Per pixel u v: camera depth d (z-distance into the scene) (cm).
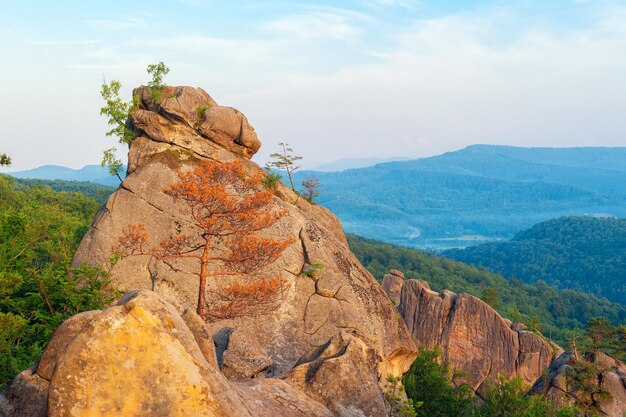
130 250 3984
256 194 3447
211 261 4022
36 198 12219
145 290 1099
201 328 1404
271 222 3491
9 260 3962
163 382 1012
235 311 3353
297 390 1608
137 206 4109
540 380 7319
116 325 1016
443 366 4897
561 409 4291
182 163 4288
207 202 3322
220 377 1114
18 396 1193
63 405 969
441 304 9638
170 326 1062
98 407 974
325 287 4059
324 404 1686
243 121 4522
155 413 993
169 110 4278
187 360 1045
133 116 4334
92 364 990
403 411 2311
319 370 1736
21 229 4266
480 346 9344
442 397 4647
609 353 7656
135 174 4200
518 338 9381
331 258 4253
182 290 3912
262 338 3778
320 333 3909
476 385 9056
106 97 4359
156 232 4044
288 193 4712
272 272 4041
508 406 4653
